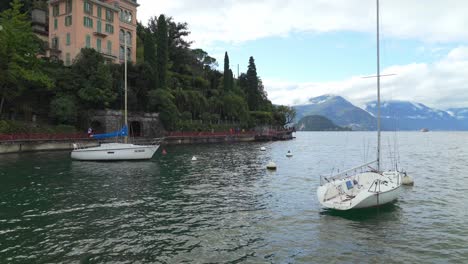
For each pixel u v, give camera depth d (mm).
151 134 66562
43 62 55625
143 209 16859
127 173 28859
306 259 10914
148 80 67875
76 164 34094
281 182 25172
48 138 47656
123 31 76375
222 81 116625
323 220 15148
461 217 15844
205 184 24047
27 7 73750
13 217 15156
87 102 57062
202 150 56750
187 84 92688
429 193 21344
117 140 53750
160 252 11352
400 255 11328
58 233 13086
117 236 12852
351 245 12156
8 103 52000
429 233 13539
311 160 43375
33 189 21422
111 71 62125
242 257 11023
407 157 50219
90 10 66375
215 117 91875
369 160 44375
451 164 39750
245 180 25984
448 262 10836
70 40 64312
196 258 10906
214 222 14781
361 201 15953
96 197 19375
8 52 46938
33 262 10422
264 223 14648
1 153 42125
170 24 105125
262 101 133875
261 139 101812
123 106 61812
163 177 27031
